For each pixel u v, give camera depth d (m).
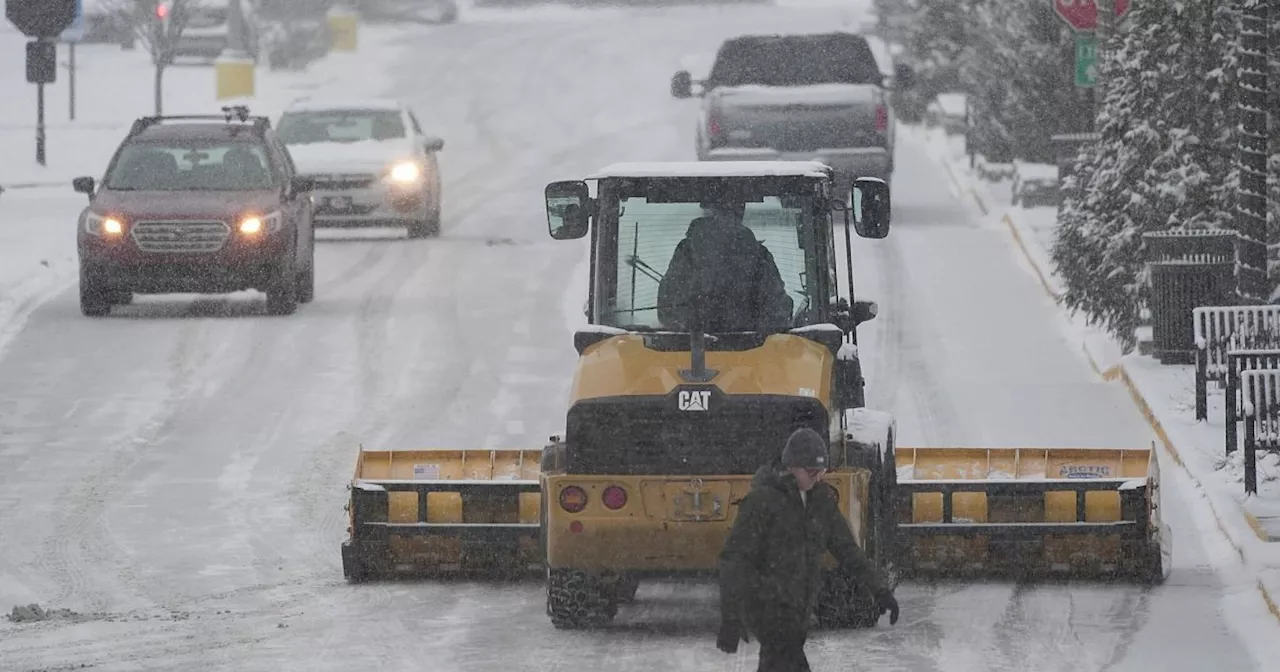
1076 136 87.94
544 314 75.50
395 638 35.88
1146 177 66.56
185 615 37.84
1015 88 106.94
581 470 35.06
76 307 77.00
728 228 36.72
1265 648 34.19
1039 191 96.94
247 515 47.09
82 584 40.75
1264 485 46.44
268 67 185.50
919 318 72.81
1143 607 38.00
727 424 34.59
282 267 74.00
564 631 36.59
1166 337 62.16
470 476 42.25
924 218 100.19
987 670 33.06
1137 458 41.81
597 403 34.94
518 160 133.00
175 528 45.81
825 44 94.94
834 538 28.12
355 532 40.62
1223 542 43.19
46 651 34.66
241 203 73.88
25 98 157.62
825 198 36.88
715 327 36.41
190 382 62.88
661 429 34.75
